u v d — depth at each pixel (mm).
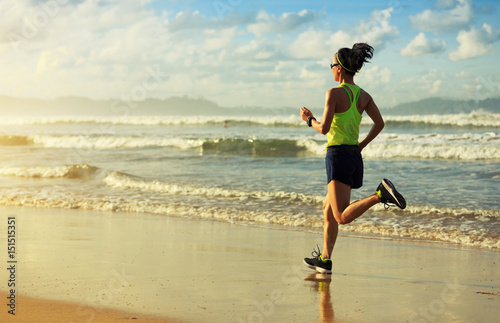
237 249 5301
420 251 5352
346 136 3691
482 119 26859
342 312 3057
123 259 4684
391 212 7918
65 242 5570
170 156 17406
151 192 10422
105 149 20438
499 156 15703
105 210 8523
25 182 12062
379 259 4895
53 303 3178
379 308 3154
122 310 3039
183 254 4980
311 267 4293
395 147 16953
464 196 9211
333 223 4137
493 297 3451
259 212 8078
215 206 8680
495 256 5109
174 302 3234
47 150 20281
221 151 19328
